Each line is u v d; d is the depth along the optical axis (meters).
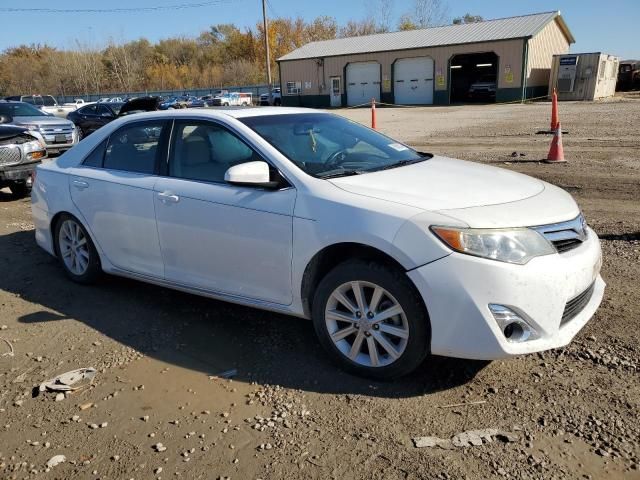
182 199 4.03
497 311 2.94
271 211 3.55
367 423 2.95
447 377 3.33
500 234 2.98
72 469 2.73
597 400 3.03
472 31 38.28
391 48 39.28
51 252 5.36
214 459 2.75
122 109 14.46
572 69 33.12
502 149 12.45
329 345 3.47
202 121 4.16
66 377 3.54
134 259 4.53
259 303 3.79
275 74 76.00
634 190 7.73
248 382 3.42
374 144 4.38
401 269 3.11
